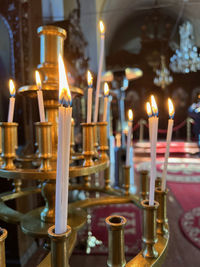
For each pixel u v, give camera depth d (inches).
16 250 54.2
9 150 23.1
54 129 26.9
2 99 63.2
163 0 353.1
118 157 116.2
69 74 89.5
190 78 438.3
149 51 421.7
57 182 12.3
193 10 344.2
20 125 64.5
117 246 13.9
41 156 20.8
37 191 34.5
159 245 18.3
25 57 65.2
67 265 12.3
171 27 413.1
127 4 362.6
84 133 23.1
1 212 26.9
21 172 20.6
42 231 21.9
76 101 95.7
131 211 59.3
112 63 375.2
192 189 111.3
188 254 53.3
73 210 27.2
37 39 72.5
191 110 230.4
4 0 62.9
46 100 26.9
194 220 74.4
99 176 104.5
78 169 20.8
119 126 160.6
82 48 116.6
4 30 63.2
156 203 17.2
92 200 31.6
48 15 82.3
